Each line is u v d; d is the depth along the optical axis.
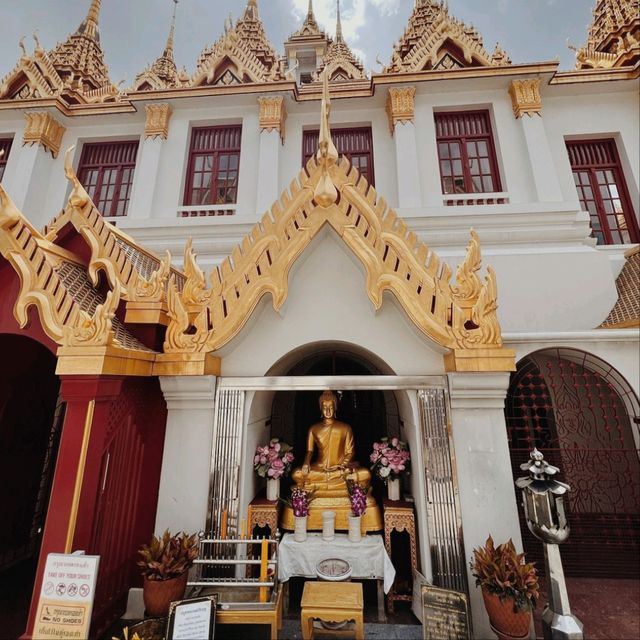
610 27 12.73
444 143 11.14
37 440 6.56
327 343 5.43
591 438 6.94
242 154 11.24
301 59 23.27
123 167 12.20
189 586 4.46
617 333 5.17
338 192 5.33
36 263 4.21
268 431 6.59
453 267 9.03
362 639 3.74
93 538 4.04
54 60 15.52
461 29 12.12
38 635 3.31
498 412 4.67
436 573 4.34
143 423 5.14
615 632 4.41
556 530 3.84
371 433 7.40
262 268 5.03
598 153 10.85
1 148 12.23
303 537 4.89
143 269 5.86
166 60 18.91
